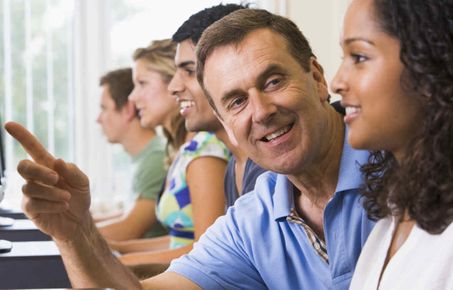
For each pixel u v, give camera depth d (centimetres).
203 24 208
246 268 160
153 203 323
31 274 185
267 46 145
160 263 225
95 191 420
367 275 117
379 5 103
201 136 245
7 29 412
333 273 147
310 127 144
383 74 103
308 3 418
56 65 420
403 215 111
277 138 144
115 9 422
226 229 163
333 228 146
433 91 99
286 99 142
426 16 99
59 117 421
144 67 299
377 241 118
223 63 147
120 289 146
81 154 420
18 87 415
